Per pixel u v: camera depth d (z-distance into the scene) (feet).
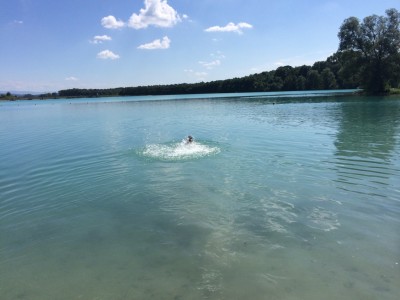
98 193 37.93
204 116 126.62
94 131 93.61
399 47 180.04
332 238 25.41
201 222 29.17
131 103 280.10
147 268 22.57
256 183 38.88
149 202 34.45
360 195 33.86
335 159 48.57
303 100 203.72
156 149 61.11
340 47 193.26
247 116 119.24
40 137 85.35
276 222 28.53
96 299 19.70
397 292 19.16
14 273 22.71
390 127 77.10
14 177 46.03
